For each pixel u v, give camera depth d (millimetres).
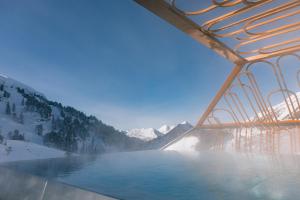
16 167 2355
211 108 6766
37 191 1784
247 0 2639
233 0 2709
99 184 1904
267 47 4258
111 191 1635
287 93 5156
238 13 2953
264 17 3090
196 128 7555
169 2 2855
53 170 2525
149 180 2367
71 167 3043
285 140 5188
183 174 2816
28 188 1855
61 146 87875
